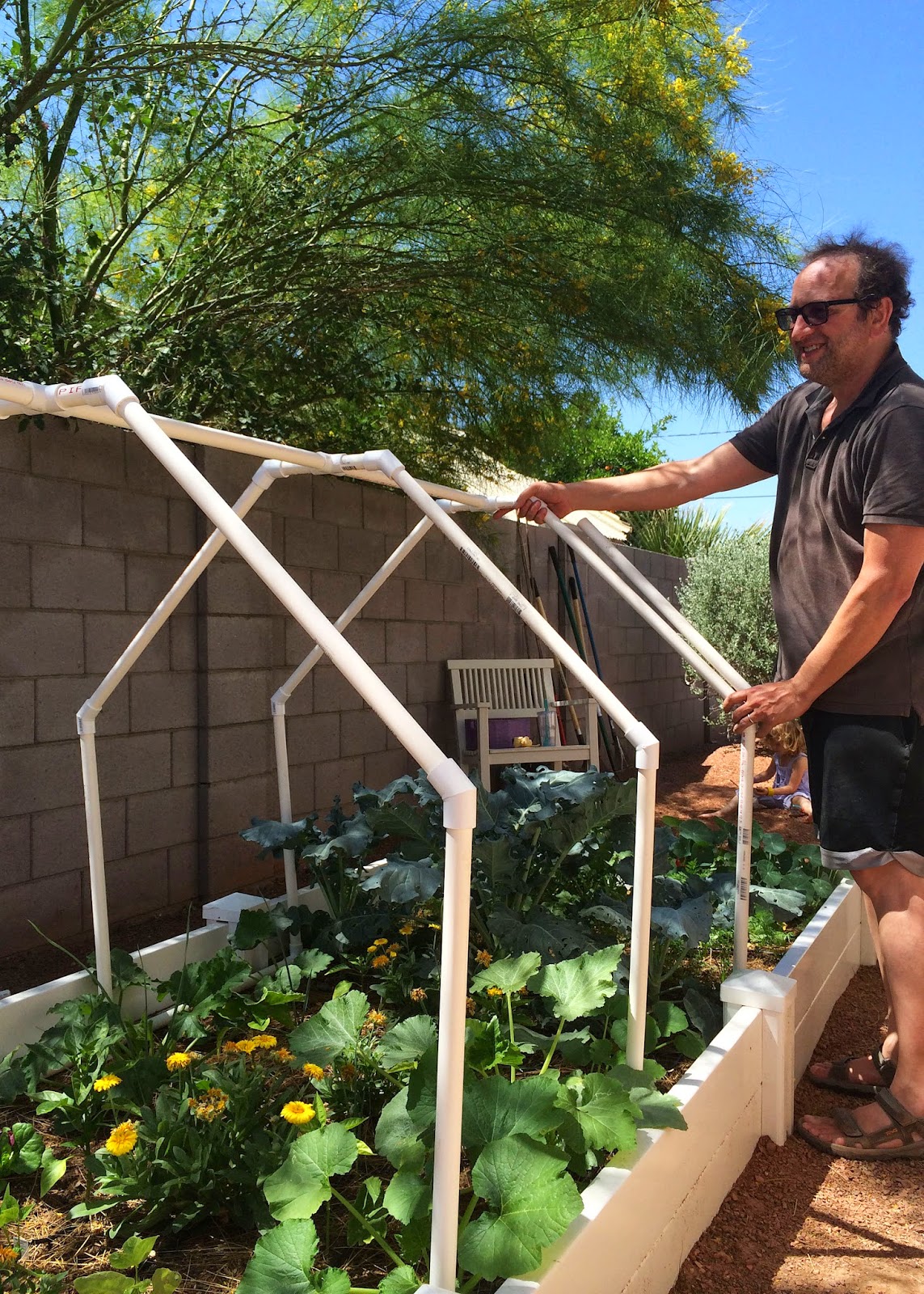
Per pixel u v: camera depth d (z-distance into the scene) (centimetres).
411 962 277
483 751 580
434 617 598
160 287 474
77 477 370
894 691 224
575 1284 152
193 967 254
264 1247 152
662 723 930
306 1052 214
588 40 478
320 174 462
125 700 391
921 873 226
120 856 390
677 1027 245
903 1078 234
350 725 519
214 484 431
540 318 509
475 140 450
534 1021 260
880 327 229
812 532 242
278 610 465
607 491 278
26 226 382
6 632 343
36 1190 193
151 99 425
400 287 496
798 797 629
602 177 464
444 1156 137
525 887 294
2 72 384
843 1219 213
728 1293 189
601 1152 196
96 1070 216
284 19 462
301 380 499
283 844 314
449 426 574
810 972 290
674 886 291
